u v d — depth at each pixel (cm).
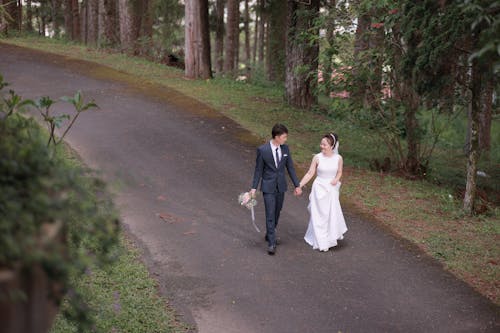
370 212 1034
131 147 1309
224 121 1653
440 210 1077
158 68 2447
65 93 1784
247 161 1295
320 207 834
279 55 2912
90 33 3481
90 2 3441
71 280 627
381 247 863
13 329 202
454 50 1004
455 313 661
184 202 1006
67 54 2430
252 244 848
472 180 1052
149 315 612
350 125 1440
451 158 1947
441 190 1244
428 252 854
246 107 1908
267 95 2223
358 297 692
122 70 2227
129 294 656
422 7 997
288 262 788
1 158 236
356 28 1366
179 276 724
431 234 931
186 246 821
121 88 1934
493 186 1553
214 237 863
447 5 945
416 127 1402
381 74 1380
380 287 723
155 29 3338
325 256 818
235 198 1052
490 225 998
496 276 772
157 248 807
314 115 1988
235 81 2467
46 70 2084
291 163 824
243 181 1153
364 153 1644
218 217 950
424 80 1080
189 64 2308
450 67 1038
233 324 613
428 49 1001
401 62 1135
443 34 963
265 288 704
